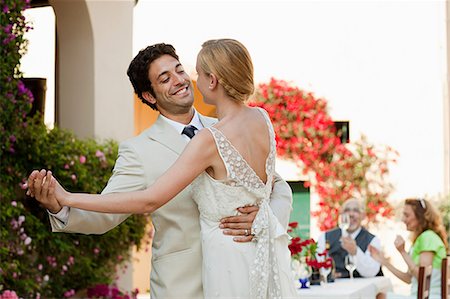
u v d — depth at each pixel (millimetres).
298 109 10586
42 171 3449
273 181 3939
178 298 3842
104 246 7145
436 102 10406
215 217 3615
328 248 7516
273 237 3617
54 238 6707
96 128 7516
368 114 10562
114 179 3887
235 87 3600
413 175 10430
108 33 7684
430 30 10445
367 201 10406
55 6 7523
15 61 6383
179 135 3967
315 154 10555
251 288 3557
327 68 10656
